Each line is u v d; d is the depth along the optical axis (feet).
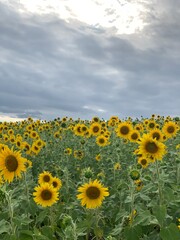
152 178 4.48
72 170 7.69
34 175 8.24
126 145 8.94
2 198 3.70
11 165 4.08
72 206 4.34
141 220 3.40
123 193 4.61
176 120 12.00
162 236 3.14
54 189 4.17
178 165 5.47
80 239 4.00
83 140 9.09
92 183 3.93
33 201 4.31
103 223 4.28
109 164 7.23
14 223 3.54
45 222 4.68
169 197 3.92
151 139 4.18
